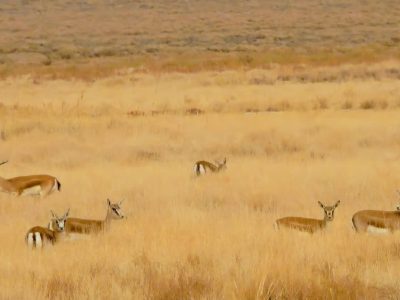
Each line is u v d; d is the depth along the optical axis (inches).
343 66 6545.3
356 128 3619.6
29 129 3799.2
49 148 3410.4
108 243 1732.3
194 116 4200.3
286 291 1321.4
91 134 3671.3
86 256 1589.6
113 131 3730.3
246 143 3444.9
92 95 5575.8
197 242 1678.2
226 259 1498.5
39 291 1338.6
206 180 2650.1
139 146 3432.6
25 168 3053.6
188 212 2091.5
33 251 1676.9
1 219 2110.0
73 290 1350.9
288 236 1694.1
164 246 1643.7
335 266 1455.5
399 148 3294.8
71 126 3826.3
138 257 1542.8
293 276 1368.1
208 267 1467.8
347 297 1307.8
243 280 1357.0
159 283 1370.6
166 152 3376.0
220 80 6097.4
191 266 1470.2
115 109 4672.7
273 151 3348.9
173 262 1509.6
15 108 4510.3
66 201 2380.7
